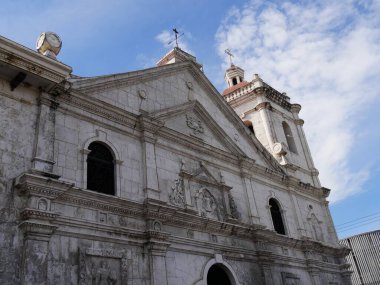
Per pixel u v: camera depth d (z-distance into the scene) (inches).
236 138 951.0
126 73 735.7
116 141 658.2
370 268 1786.4
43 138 547.5
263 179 951.6
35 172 511.5
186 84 887.7
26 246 467.2
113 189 621.3
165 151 734.5
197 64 933.2
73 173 571.2
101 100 659.4
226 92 1362.0
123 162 649.0
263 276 787.4
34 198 496.7
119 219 589.9
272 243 860.0
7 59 525.3
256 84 1248.2
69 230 521.0
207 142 850.1
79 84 637.9
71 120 608.4
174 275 625.9
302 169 1173.7
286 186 1023.0
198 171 778.8
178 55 979.3
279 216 953.5
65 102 610.9
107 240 559.2
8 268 450.6
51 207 511.8
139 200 641.0
